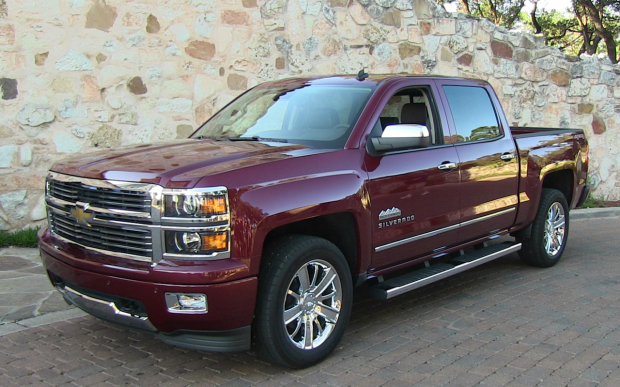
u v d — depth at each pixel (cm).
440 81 565
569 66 1136
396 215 481
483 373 412
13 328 489
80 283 403
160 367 425
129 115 801
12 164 741
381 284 487
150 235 372
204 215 367
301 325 420
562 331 493
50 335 479
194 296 368
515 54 1102
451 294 600
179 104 832
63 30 754
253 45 880
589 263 725
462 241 567
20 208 749
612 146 1169
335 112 493
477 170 563
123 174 388
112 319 398
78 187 406
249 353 452
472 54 1073
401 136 464
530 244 680
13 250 713
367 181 456
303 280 416
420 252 516
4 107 731
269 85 587
